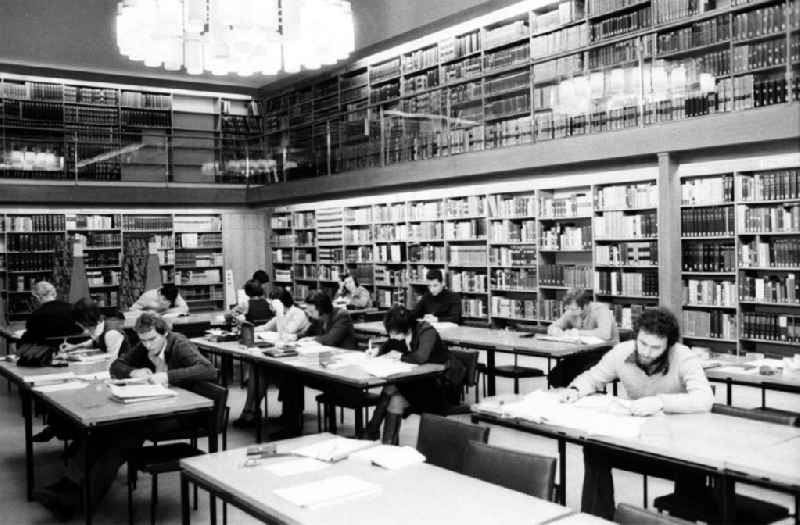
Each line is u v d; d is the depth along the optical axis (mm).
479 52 11211
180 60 7500
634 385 3877
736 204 8227
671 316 3693
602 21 9484
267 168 13805
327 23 7105
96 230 13719
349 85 13867
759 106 7094
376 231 12953
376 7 11344
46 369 5699
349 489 2627
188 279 14680
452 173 9859
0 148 12203
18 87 13445
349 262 13617
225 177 14234
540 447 5887
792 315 7871
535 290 10367
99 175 13016
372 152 11328
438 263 11758
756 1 7367
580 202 9766
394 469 2906
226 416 4965
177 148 13797
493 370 7090
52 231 13234
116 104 14508
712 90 7398
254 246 15508
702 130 7246
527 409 3566
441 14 11680
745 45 7348
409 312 5816
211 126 16109
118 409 4105
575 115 8547
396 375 5098
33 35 12391
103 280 13680
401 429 6516
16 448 6395
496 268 11031
